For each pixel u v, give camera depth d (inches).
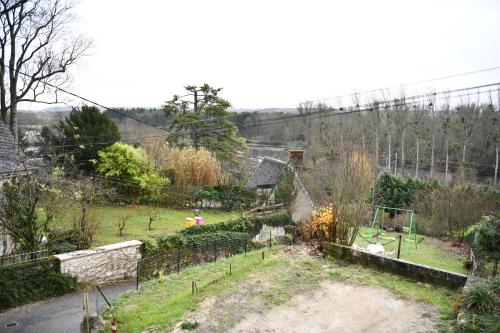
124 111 1770.4
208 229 810.2
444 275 372.2
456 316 306.5
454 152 1840.6
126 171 980.6
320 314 323.9
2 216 536.7
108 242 659.4
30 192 562.3
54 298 510.3
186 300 359.3
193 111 1508.4
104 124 1035.9
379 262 420.8
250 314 325.1
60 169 629.9
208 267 521.0
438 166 1903.3
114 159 978.1
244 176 1304.1
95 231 705.0
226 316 322.0
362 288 374.3
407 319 311.6
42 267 515.2
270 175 1304.1
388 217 1082.7
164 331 303.3
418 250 778.2
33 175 582.9
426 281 384.5
